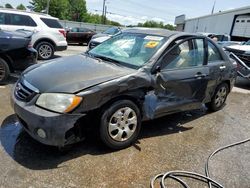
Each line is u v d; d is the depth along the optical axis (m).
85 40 18.20
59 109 2.66
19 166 2.71
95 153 3.07
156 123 4.16
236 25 22.78
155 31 4.03
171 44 3.63
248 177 2.92
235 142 3.75
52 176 2.61
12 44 5.16
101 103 2.86
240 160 3.27
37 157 2.89
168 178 2.77
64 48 9.80
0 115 3.84
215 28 28.28
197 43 4.10
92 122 2.99
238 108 5.40
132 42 3.88
